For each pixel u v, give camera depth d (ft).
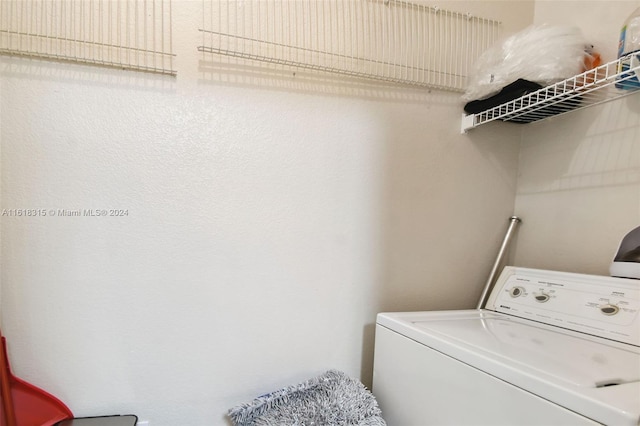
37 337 2.96
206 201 3.33
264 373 3.51
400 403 3.05
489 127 4.37
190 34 3.28
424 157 4.09
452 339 2.62
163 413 3.23
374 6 3.88
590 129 3.72
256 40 3.44
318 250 3.67
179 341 3.27
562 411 1.79
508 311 3.59
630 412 1.54
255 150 3.47
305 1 3.62
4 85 2.87
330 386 3.35
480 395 2.26
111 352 3.11
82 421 2.99
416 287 4.06
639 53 2.67
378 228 3.90
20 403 2.90
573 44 3.31
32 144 2.93
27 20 2.91
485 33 4.35
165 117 3.22
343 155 3.76
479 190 4.33
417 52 4.04
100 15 3.07
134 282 3.16
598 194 3.62
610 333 2.71
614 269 3.03
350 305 3.80
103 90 3.08
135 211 3.15
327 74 3.71
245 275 3.44
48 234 2.97
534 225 4.27
